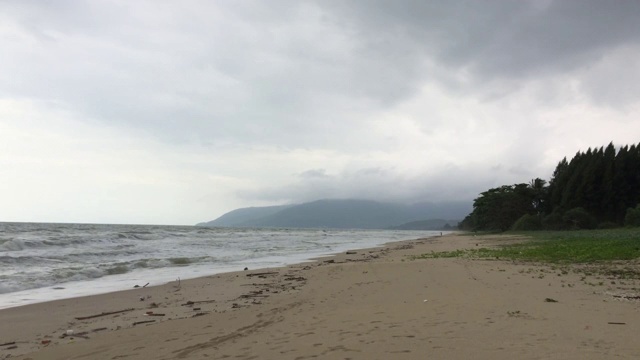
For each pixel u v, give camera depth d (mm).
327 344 6277
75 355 6344
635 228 51531
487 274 13555
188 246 36031
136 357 6133
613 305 8328
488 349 5617
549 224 66438
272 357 5805
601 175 68812
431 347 5820
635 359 5074
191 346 6578
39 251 24953
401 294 10625
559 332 6352
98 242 33188
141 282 15445
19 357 6410
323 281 14391
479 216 91625
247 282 14898
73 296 12445
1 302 11539
